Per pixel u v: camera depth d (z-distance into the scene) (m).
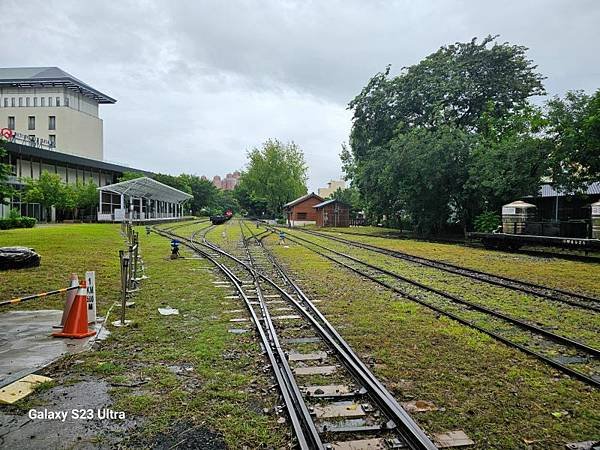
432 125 41.22
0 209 45.97
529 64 40.09
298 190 91.62
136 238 13.48
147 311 9.59
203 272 15.68
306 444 4.04
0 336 7.41
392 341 7.58
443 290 12.55
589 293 12.36
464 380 5.85
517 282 13.92
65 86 79.06
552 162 26.86
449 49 42.91
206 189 108.50
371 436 4.36
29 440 4.23
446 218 40.97
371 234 43.41
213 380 5.72
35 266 15.24
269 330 7.95
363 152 49.22
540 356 6.68
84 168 66.38
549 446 4.28
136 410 4.86
